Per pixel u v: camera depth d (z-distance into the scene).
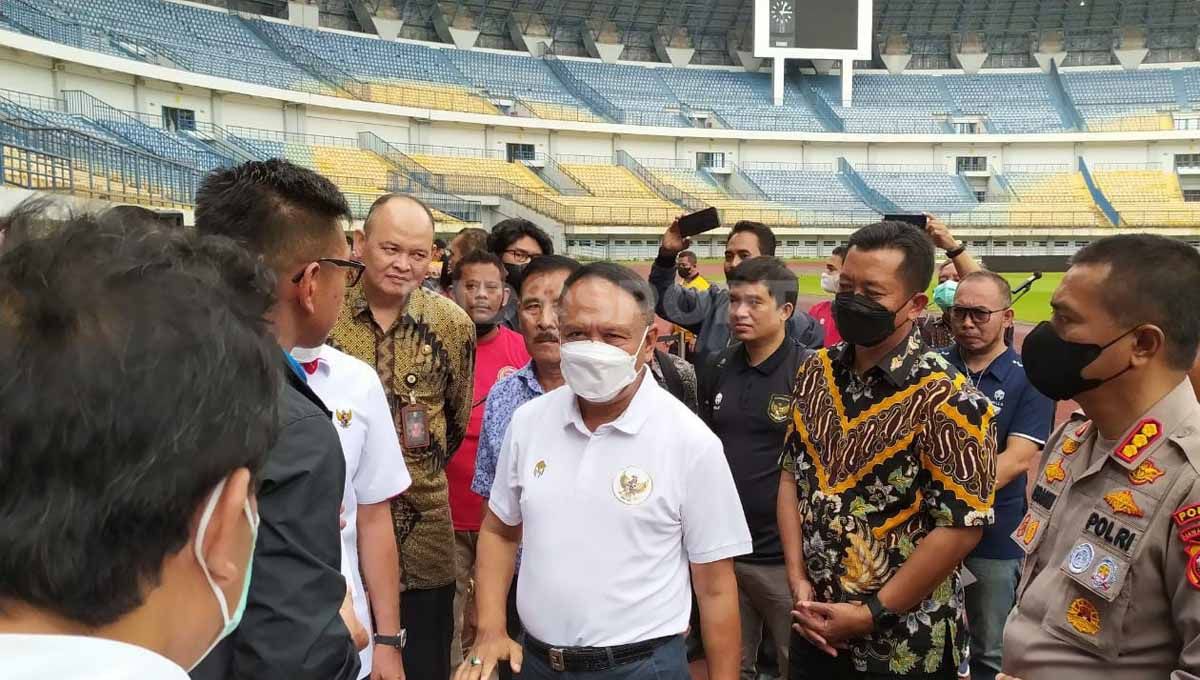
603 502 2.19
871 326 2.46
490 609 2.40
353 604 2.02
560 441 2.30
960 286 3.77
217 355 0.74
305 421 1.53
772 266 3.65
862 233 2.53
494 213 33.81
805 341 4.98
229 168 1.97
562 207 33.78
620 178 37.62
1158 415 1.73
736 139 40.19
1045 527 1.95
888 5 42.38
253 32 32.66
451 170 34.50
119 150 14.28
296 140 30.41
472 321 3.68
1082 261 1.82
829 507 2.60
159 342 0.71
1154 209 37.81
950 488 2.38
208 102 28.00
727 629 2.28
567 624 2.18
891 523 2.52
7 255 0.75
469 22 39.59
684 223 4.93
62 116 20.11
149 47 26.42
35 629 0.70
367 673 2.26
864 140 40.72
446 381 3.22
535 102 37.88
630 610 2.16
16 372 0.67
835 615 2.47
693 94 41.72
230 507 0.78
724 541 2.27
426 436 3.06
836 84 43.44
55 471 0.66
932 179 40.81
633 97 40.75
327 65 33.19
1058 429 2.17
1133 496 1.71
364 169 30.70
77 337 0.69
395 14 37.38
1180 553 1.62
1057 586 1.84
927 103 42.66
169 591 0.75
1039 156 41.19
